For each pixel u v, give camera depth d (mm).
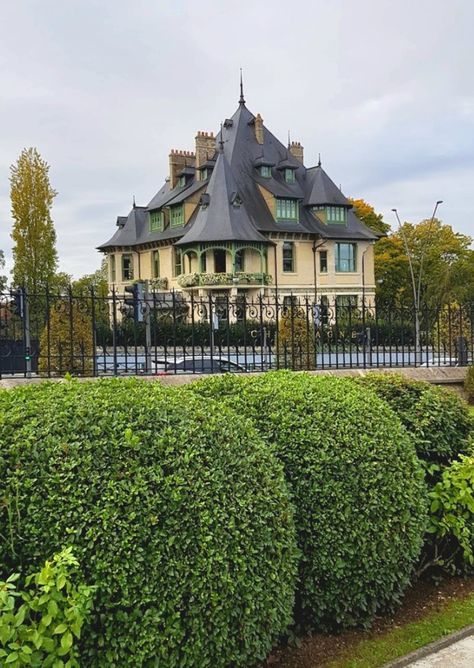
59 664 2391
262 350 10203
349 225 41312
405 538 3715
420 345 11656
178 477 2805
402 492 3713
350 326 10844
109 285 46500
